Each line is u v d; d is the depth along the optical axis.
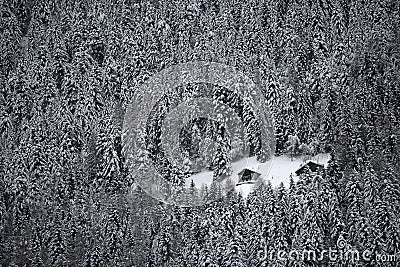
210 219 61.56
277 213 59.44
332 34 93.56
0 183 71.31
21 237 65.38
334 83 83.06
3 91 87.81
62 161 74.88
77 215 66.56
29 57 95.81
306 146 74.44
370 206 60.59
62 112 81.62
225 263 55.88
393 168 67.06
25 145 76.31
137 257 62.09
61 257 62.03
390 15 95.44
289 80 84.19
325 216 59.72
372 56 85.06
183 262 59.38
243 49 91.94
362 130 72.50
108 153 73.69
